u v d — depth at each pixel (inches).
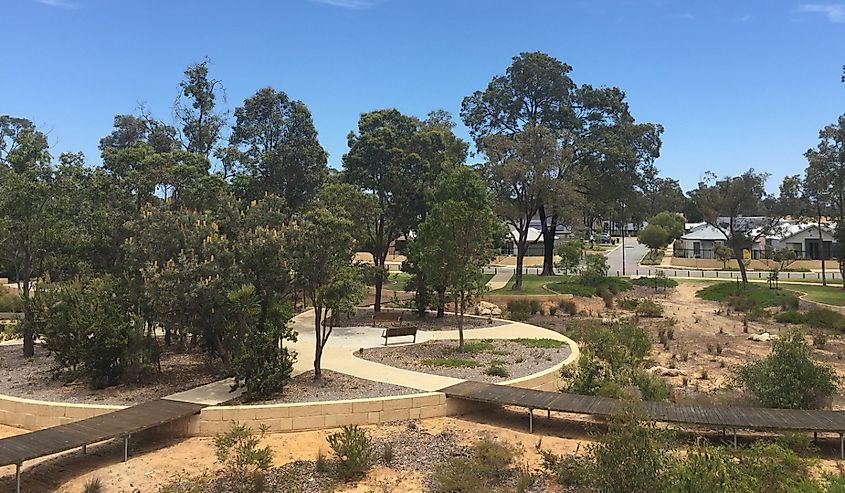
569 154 1626.5
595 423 522.9
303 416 493.4
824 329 1162.6
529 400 509.0
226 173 1332.4
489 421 530.0
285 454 447.8
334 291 581.9
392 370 640.4
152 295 551.2
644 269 2442.2
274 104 1348.4
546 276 1959.9
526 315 1275.8
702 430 498.0
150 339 614.9
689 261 2532.0
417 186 1070.4
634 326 985.5
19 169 754.2
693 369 810.2
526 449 461.7
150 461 434.3
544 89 1892.2
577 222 1707.7
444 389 552.7
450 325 996.6
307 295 613.3
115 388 576.7
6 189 713.6
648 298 1612.9
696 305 1531.7
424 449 459.2
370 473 419.5
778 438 458.6
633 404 394.6
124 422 447.2
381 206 1041.5
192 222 633.0
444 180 1023.0
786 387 552.4
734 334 1119.0
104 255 792.9
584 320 1243.8
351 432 446.9
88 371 575.8
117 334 572.7
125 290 619.2
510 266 2573.8
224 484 399.5
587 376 601.3
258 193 1264.8
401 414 520.7
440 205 820.0
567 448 462.3
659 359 876.0
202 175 916.6
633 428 340.2
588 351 749.9
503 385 568.7
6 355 748.6
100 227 776.3
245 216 668.1
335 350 757.9
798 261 2370.8
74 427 434.9
